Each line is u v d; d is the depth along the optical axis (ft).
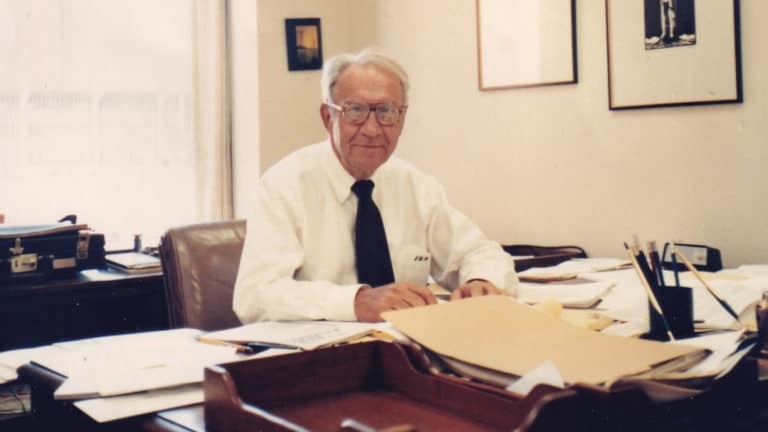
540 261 8.16
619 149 8.41
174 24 11.18
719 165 7.63
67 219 9.30
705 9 7.61
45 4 10.27
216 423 2.89
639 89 8.17
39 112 10.28
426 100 10.48
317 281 5.28
